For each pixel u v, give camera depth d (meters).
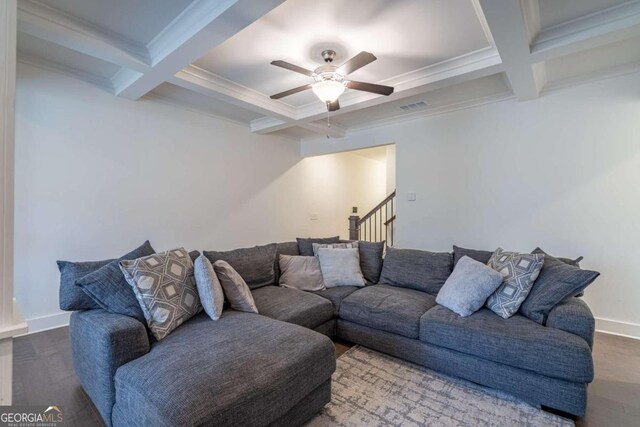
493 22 1.94
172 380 1.36
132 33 2.34
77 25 2.18
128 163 3.47
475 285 2.35
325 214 6.44
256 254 3.05
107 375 1.55
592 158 3.12
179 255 2.21
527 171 3.48
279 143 5.36
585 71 2.99
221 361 1.51
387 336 2.51
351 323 2.74
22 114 2.78
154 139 3.70
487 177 3.74
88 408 1.83
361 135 4.93
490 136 3.72
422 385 2.12
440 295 2.59
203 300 2.09
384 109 4.06
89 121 3.18
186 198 4.03
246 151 4.80
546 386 1.83
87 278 1.80
